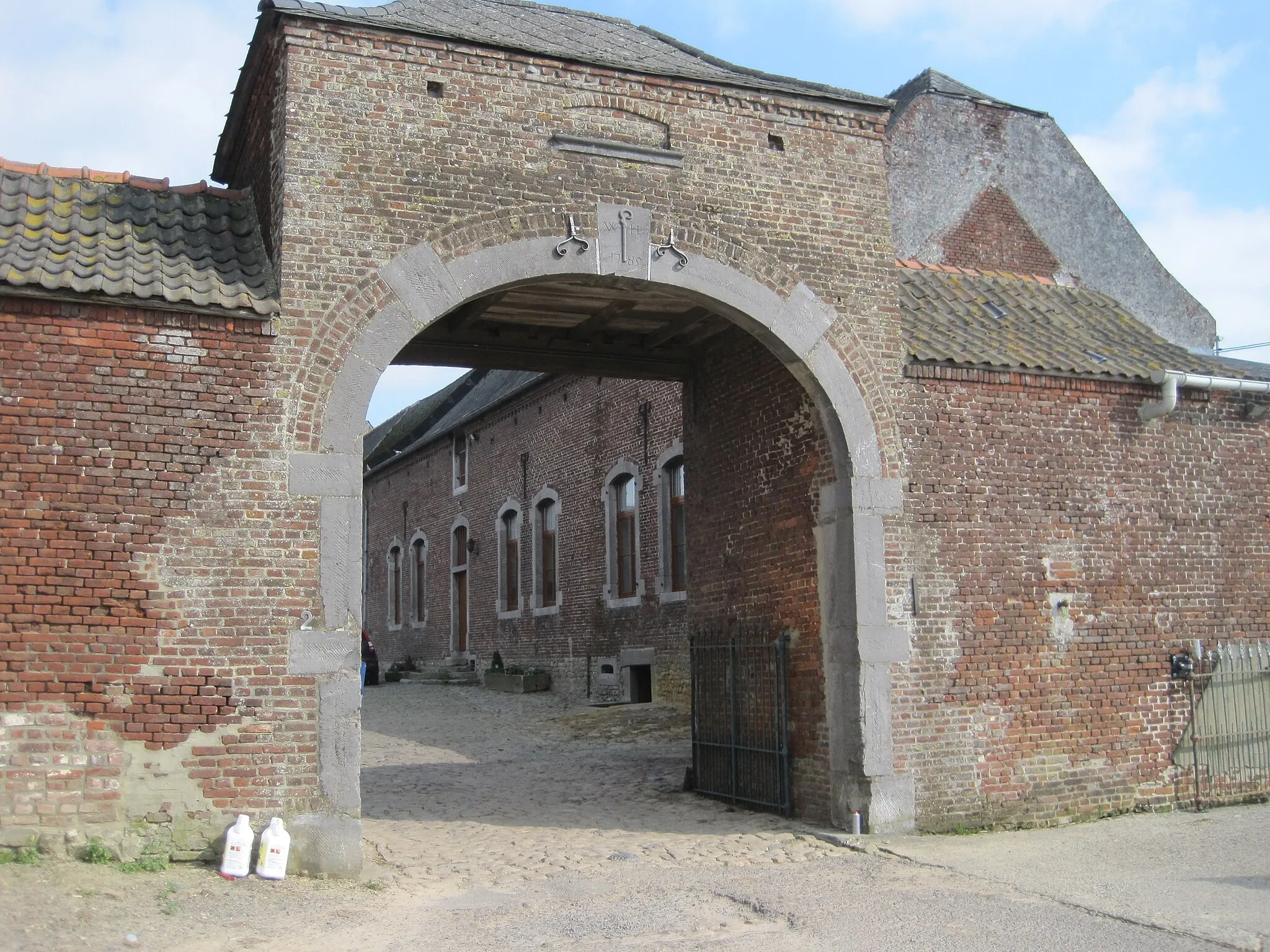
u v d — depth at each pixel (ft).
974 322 39.52
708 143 34.19
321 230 29.86
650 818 37.55
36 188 30.53
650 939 23.57
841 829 34.09
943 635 34.81
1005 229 64.59
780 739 36.96
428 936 23.71
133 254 29.01
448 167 31.32
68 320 27.37
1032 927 23.95
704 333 40.70
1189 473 39.24
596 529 73.92
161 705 27.17
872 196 36.17
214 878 26.50
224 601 27.89
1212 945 22.62
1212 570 39.09
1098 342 40.50
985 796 34.71
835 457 34.99
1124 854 31.07
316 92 30.30
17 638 26.27
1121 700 37.04
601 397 73.87
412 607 108.06
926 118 63.21
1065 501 37.14
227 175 38.91
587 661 74.28
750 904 26.27
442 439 101.45
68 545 26.86
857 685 33.65
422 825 36.65
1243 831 33.78
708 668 41.65
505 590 88.12
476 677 89.66
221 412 28.40
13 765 25.98
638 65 33.30
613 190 32.94
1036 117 66.69
